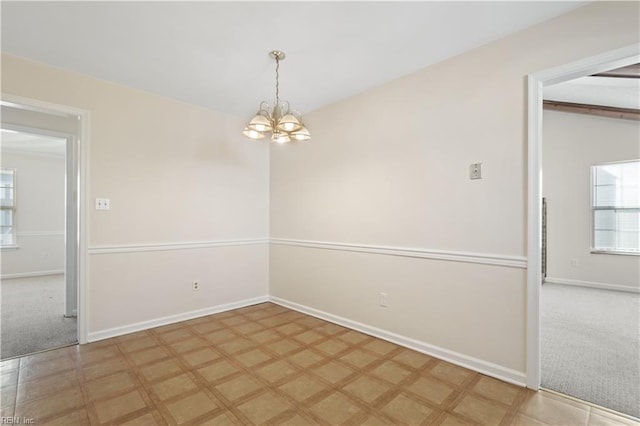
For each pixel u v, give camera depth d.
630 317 3.64
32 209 6.09
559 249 5.62
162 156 3.27
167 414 1.82
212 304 3.66
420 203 2.67
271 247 4.20
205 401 1.95
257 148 4.12
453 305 2.46
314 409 1.87
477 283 2.33
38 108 2.58
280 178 4.08
